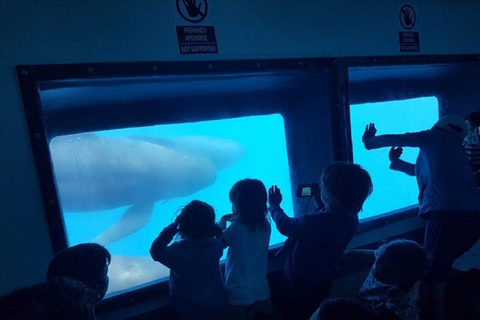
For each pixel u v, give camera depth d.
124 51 1.56
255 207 1.62
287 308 1.85
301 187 1.97
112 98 1.75
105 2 1.51
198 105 2.09
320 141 2.29
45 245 1.43
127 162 1.93
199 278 1.50
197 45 1.73
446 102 3.11
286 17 1.97
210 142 2.19
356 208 1.57
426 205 2.01
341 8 2.15
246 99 2.24
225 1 1.79
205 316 1.54
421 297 2.06
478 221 1.93
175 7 1.67
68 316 0.69
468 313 2.05
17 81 1.36
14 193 1.37
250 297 1.62
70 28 1.45
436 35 2.65
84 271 1.10
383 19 2.34
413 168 2.36
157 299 1.73
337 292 2.20
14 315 0.66
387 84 2.77
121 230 1.92
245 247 1.63
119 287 1.82
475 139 2.60
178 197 2.14
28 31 1.38
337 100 2.15
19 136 1.37
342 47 2.18
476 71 2.98
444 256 1.94
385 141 2.02
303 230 1.58
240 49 1.84
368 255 2.20
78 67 1.46
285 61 1.96
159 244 1.47
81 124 1.75
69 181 1.73
